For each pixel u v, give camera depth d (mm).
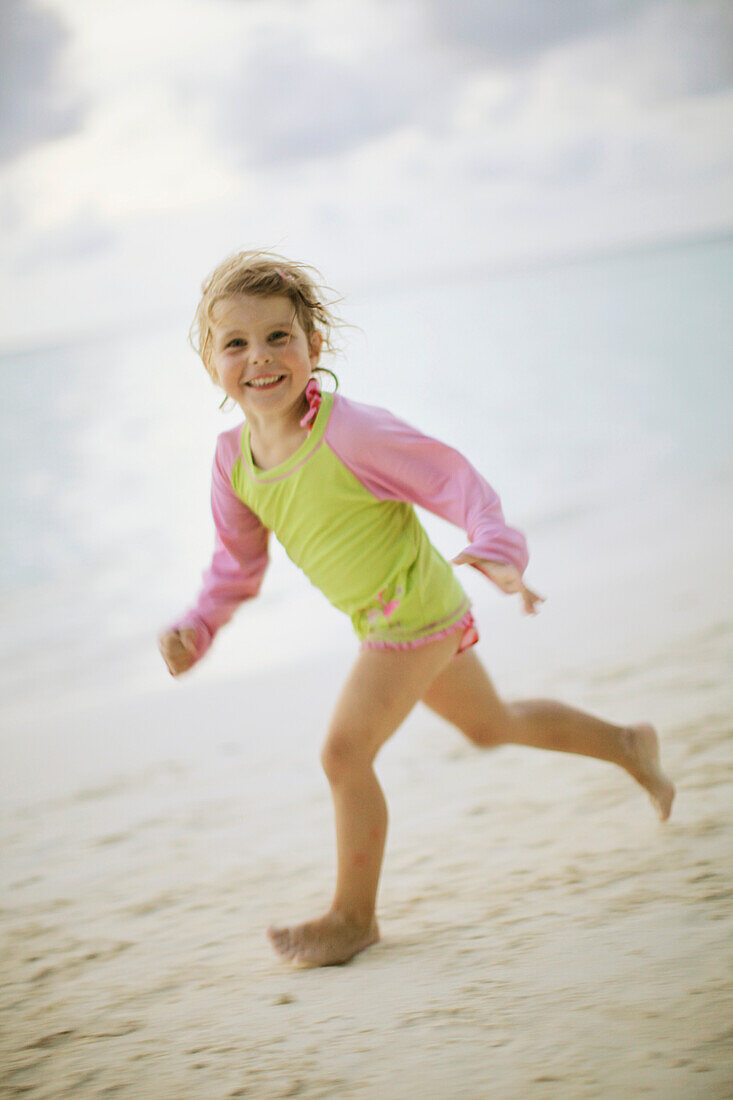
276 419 2199
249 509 2379
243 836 2998
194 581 7637
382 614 2180
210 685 5020
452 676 2309
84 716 4789
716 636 4109
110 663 5809
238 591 2479
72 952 2338
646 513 7227
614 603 5039
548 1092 1476
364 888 2145
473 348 21438
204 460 12992
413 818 2889
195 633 2430
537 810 2801
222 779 3576
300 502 2188
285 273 2178
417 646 2168
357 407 2164
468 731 2373
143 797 3490
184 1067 1739
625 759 2461
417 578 2172
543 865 2412
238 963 2176
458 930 2143
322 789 3332
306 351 2184
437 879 2436
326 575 2232
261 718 4293
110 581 7949
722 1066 1478
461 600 2271
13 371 33094
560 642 4527
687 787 2730
